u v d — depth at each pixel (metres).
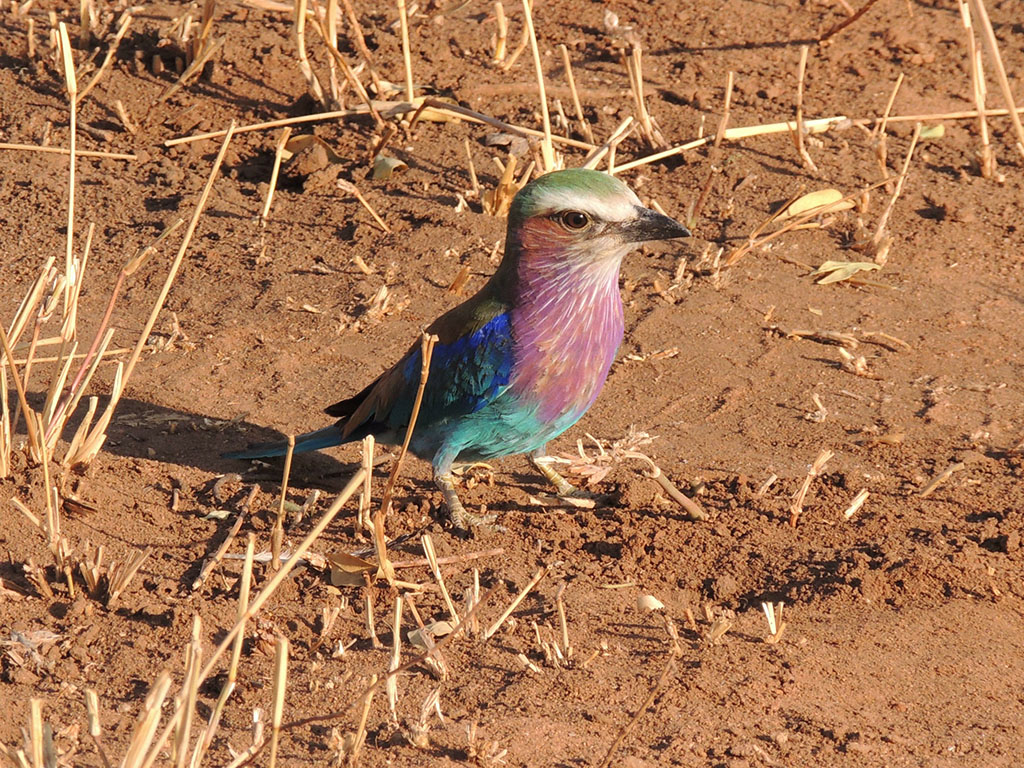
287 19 18.73
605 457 10.75
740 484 10.70
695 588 9.38
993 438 11.62
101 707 7.71
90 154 16.08
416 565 9.54
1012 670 8.38
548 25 19.19
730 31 19.20
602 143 16.53
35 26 18.52
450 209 15.40
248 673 8.15
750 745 7.48
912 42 18.88
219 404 12.09
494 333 10.02
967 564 9.34
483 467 11.49
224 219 15.24
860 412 12.11
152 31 18.19
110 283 13.99
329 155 16.20
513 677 8.15
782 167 16.20
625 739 7.55
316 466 11.40
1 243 14.61
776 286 14.28
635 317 13.70
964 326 13.60
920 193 15.81
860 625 8.80
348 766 7.11
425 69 17.78
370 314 13.48
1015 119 9.31
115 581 8.82
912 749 7.54
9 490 9.91
